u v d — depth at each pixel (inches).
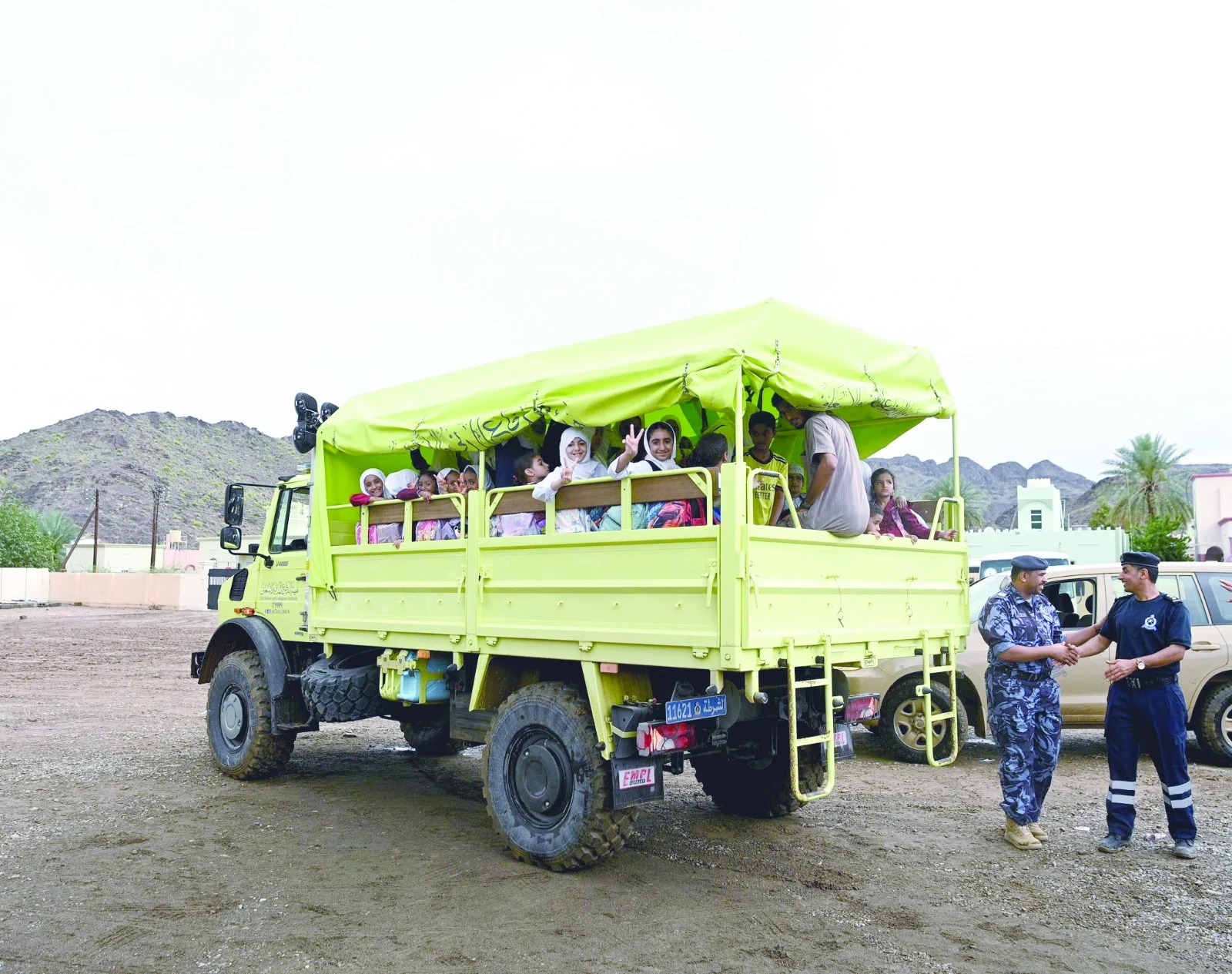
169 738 398.0
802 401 204.8
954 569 251.6
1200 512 1785.2
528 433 245.6
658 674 215.9
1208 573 350.9
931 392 244.1
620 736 203.9
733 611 178.9
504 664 238.1
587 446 222.2
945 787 302.4
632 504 203.9
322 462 288.5
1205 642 339.0
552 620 216.5
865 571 217.9
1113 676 230.2
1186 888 206.7
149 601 1873.8
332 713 273.4
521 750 225.0
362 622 270.8
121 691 563.8
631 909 191.6
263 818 263.4
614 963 165.6
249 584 328.8
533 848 216.8
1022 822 235.9
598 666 207.6
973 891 204.5
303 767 336.2
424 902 195.2
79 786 302.0
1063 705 343.9
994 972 162.9
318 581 286.8
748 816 265.1
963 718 336.8
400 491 266.2
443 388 257.8
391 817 265.1
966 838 244.7
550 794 215.5
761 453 220.4
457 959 167.0
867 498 224.4
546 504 221.3
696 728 212.2
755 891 203.5
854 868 220.1
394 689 265.0
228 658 322.0
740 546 179.9
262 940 175.3
